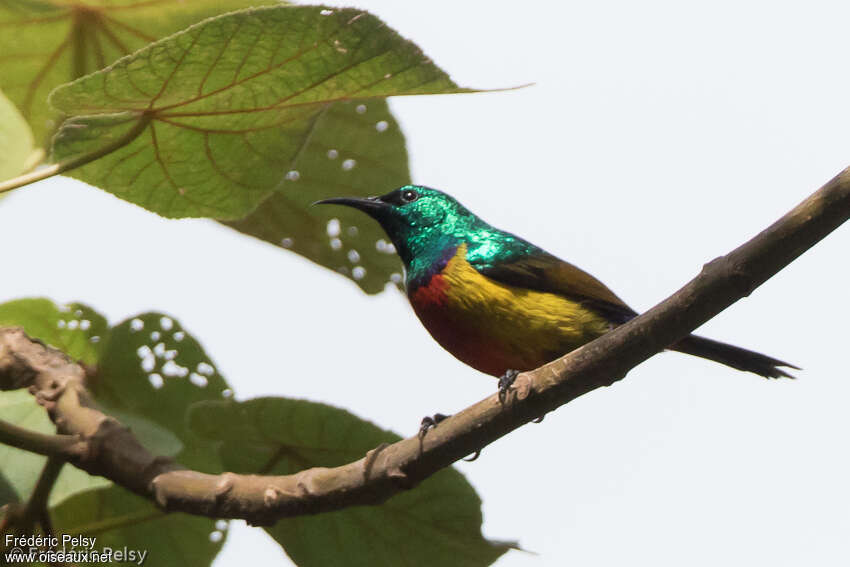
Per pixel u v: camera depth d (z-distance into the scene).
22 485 7.01
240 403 7.43
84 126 6.81
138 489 6.52
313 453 7.75
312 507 6.30
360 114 9.02
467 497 7.61
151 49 6.16
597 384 6.10
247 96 6.82
